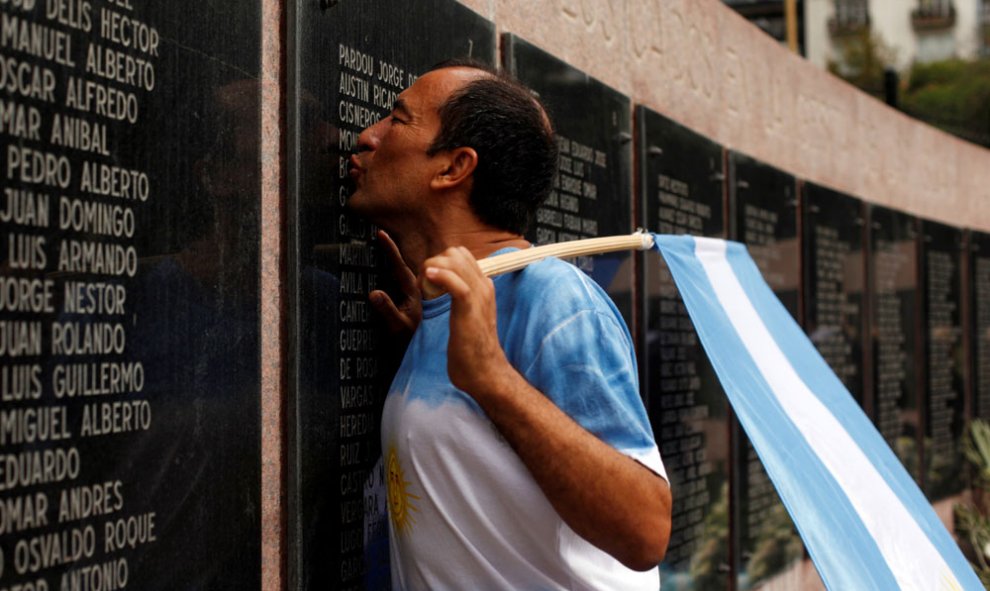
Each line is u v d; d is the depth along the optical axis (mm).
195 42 1970
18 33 1616
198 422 1940
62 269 1677
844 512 2314
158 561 1835
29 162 1627
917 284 7336
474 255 2039
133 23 1829
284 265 2217
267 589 2145
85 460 1700
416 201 2068
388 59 2557
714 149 4762
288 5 2238
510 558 1789
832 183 6344
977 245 8477
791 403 2592
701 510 4395
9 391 1581
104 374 1743
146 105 1852
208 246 1984
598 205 3715
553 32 3582
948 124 27688
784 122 5719
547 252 1947
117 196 1784
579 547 1795
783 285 5426
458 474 1789
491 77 2061
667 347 4207
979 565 6770
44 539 1628
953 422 7773
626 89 4109
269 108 2205
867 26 32031
